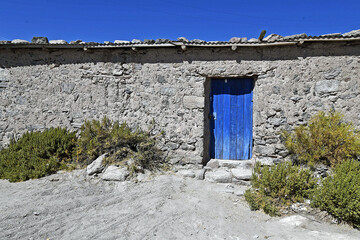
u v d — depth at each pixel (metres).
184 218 3.23
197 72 5.11
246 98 5.22
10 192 3.99
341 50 4.62
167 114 5.22
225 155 5.37
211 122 5.41
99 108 5.45
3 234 2.77
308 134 4.56
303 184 3.57
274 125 4.88
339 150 4.15
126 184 4.23
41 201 3.62
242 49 4.95
